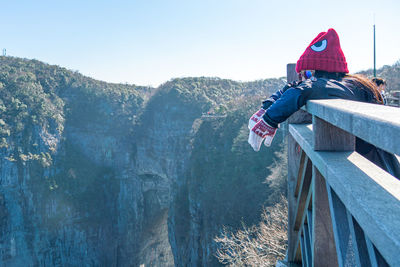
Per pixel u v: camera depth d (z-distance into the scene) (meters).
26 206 91.19
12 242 87.25
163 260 109.38
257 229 22.17
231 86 136.50
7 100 100.88
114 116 115.19
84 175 104.12
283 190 37.03
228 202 50.22
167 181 105.50
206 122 73.62
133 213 104.12
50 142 101.69
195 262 62.47
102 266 97.75
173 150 102.88
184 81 124.75
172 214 77.75
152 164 106.19
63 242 93.69
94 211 99.94
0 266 84.81
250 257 17.52
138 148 107.75
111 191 105.94
